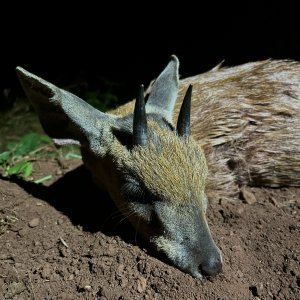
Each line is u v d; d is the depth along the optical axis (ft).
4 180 1.34
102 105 2.00
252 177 1.34
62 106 1.11
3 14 2.63
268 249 1.10
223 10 2.64
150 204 1.03
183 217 1.00
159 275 1.01
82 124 1.11
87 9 2.69
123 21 2.68
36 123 1.91
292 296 1.00
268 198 1.29
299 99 1.33
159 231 1.03
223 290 0.99
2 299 1.00
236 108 1.30
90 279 1.02
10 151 1.55
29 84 1.15
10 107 2.03
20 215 1.20
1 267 1.07
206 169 1.06
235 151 1.31
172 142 1.04
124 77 2.31
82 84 2.17
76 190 1.31
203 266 0.98
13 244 1.12
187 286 0.99
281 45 2.35
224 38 2.50
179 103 1.30
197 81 1.38
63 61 2.44
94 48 2.53
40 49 2.51
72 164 1.51
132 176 1.04
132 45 2.55
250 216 1.18
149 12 2.70
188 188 1.01
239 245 1.10
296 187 1.35
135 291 0.99
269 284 1.02
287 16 2.50
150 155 1.02
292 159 1.32
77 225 1.16
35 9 2.66
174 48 2.50
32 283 1.03
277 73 1.36
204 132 1.27
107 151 1.09
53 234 1.14
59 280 1.03
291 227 1.15
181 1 2.69
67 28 2.64
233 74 1.39
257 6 2.59
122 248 1.07
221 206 1.22
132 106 1.27
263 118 1.31
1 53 2.47
